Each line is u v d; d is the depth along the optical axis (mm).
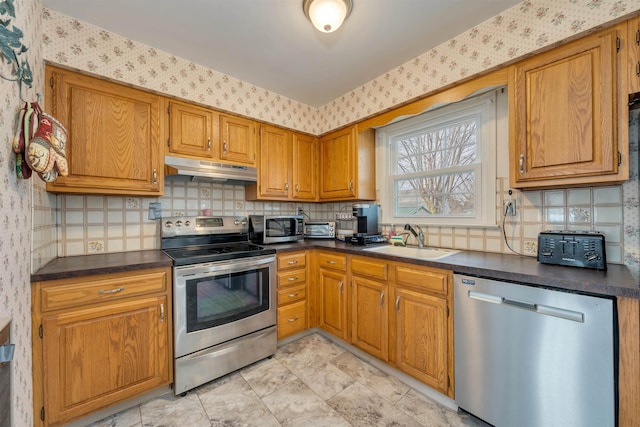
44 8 1440
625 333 992
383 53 1904
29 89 1145
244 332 1925
